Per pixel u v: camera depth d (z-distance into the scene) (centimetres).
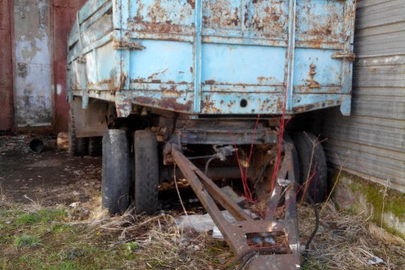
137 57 383
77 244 375
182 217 434
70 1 1083
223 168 487
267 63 418
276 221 328
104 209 435
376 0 425
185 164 394
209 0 396
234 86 411
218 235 388
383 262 354
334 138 499
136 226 411
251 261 290
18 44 1046
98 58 484
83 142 803
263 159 479
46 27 1069
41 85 1079
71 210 466
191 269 335
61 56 1088
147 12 381
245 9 404
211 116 434
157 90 391
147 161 428
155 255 357
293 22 417
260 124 457
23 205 486
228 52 407
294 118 552
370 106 436
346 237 397
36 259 348
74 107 775
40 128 1085
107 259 350
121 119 604
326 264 347
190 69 397
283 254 297
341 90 443
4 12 1023
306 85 432
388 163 414
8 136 1021
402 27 394
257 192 489
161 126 458
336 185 483
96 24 500
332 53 438
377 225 416
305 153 475
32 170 690
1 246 374
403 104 394
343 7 436
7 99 1045
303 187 473
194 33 392
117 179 432
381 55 420
